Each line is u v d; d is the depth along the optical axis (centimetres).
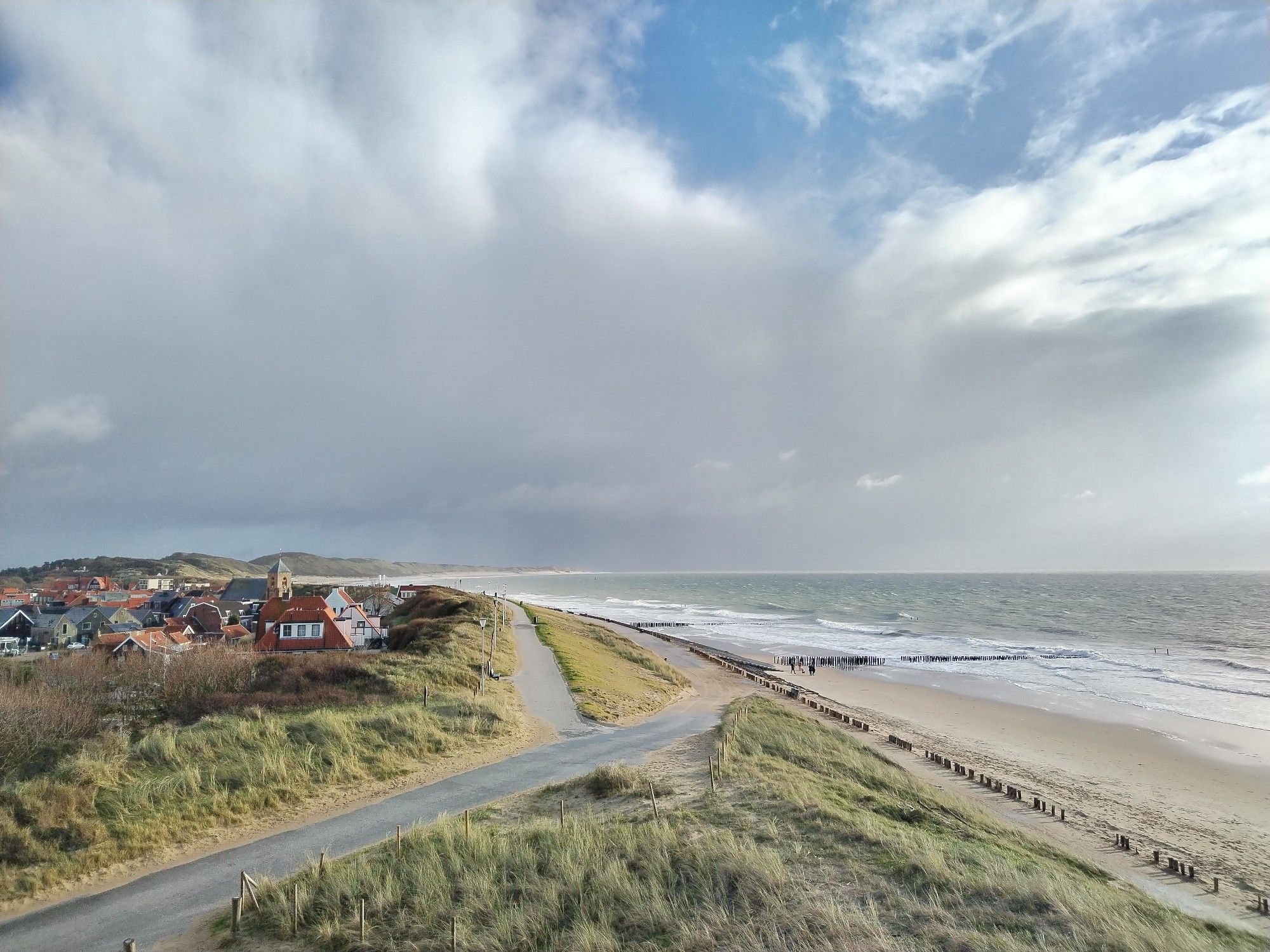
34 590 12725
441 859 1538
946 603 16975
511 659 4912
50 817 1688
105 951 1282
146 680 3653
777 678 6531
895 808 2023
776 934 1122
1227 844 2672
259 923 1350
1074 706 5306
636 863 1437
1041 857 1945
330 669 3647
